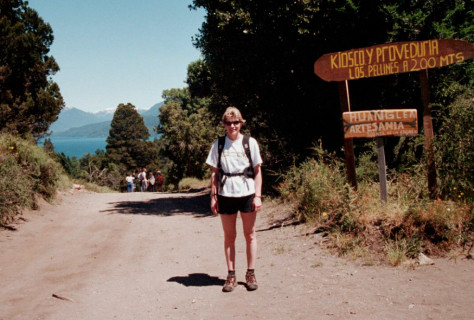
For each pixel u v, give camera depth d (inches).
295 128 409.1
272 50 397.1
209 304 135.4
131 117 3125.0
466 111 209.9
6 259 205.9
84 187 714.2
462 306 112.9
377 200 205.3
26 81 617.9
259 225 269.0
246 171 145.8
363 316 112.4
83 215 372.8
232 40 417.7
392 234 174.6
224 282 160.6
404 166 277.1
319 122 398.9
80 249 233.5
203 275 173.6
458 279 134.8
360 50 218.4
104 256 216.8
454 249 160.9
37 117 634.2
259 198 145.9
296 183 289.9
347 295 130.5
